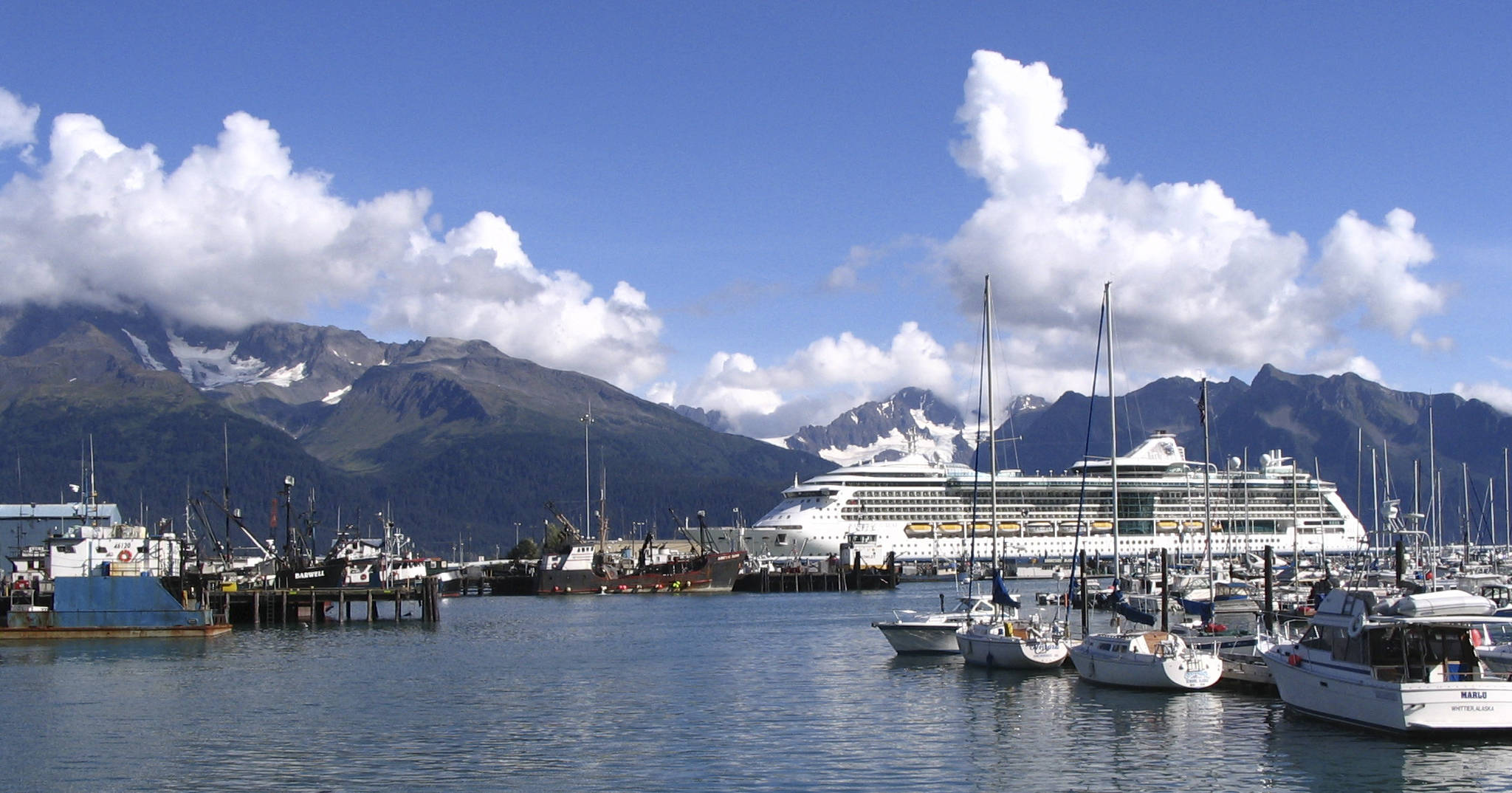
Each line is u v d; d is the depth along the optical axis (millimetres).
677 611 186875
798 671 103562
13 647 124312
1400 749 64688
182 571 140375
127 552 135250
